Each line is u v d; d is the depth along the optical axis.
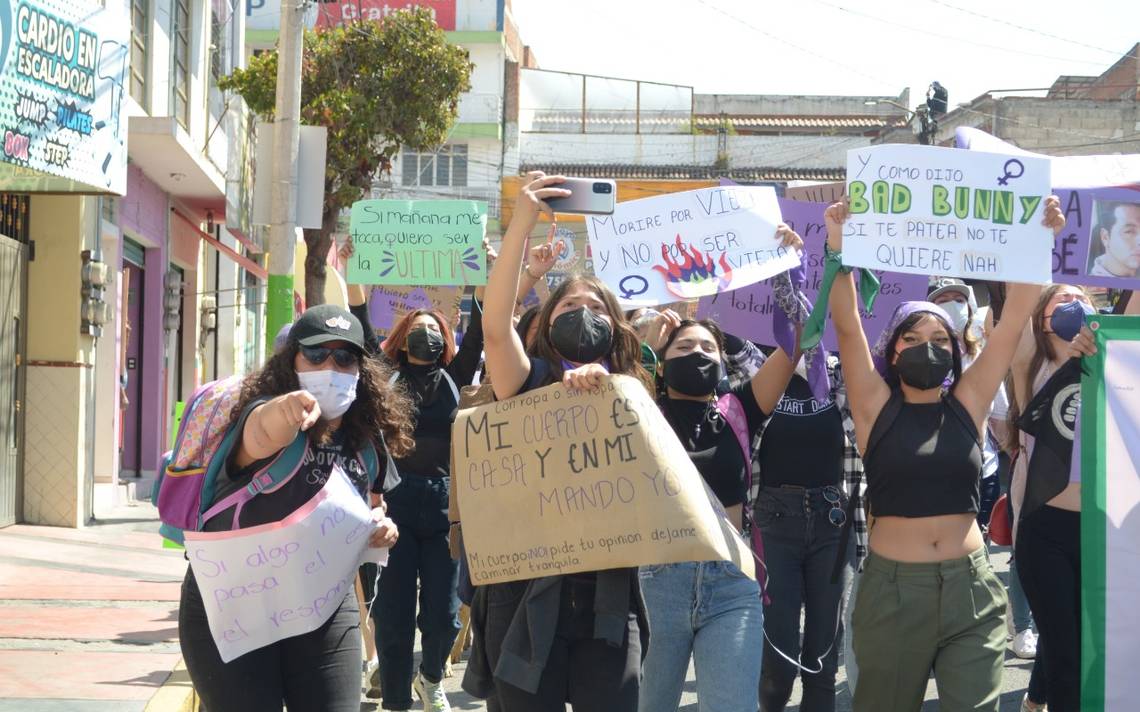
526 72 46.97
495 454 4.06
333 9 40.34
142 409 17.27
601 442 3.97
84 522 12.77
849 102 49.19
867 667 4.75
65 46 8.57
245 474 3.97
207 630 3.99
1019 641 7.96
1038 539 5.43
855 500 5.29
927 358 4.62
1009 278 4.97
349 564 4.07
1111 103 34.00
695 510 3.92
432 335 6.34
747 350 6.06
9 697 6.18
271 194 12.31
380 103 25.17
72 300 12.45
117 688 6.40
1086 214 6.07
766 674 5.66
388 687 6.22
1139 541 4.96
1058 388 5.45
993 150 5.95
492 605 4.07
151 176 16.33
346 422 4.23
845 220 4.94
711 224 5.85
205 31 17.89
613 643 3.84
